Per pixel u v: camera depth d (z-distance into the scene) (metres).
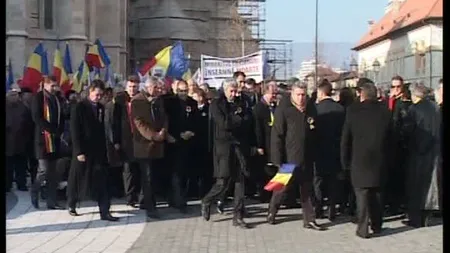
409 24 62.59
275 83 10.77
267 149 10.60
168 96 10.73
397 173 10.29
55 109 10.86
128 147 10.71
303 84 9.46
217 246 8.38
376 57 79.31
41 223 9.77
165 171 11.25
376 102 8.99
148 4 59.16
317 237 9.03
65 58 19.08
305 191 9.60
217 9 61.44
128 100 10.81
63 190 11.73
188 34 58.78
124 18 50.31
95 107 10.08
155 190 11.18
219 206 10.73
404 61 64.94
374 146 8.85
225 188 10.05
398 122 10.00
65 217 10.25
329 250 8.20
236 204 9.72
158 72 17.84
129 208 11.20
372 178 8.88
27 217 10.23
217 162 9.78
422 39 59.09
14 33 37.38
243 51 61.06
